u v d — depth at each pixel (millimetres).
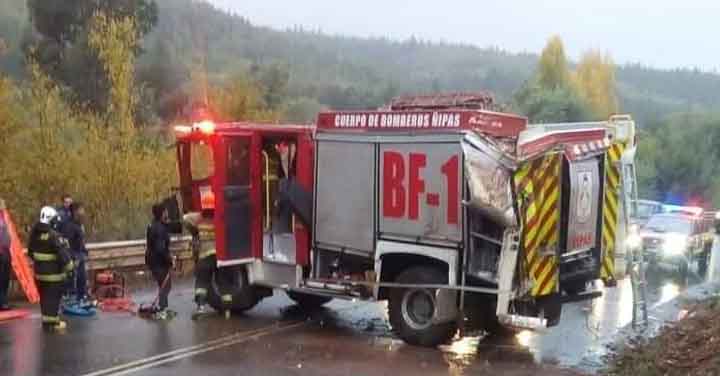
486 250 10773
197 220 13227
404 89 87062
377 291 11547
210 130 12547
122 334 11375
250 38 109500
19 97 19094
